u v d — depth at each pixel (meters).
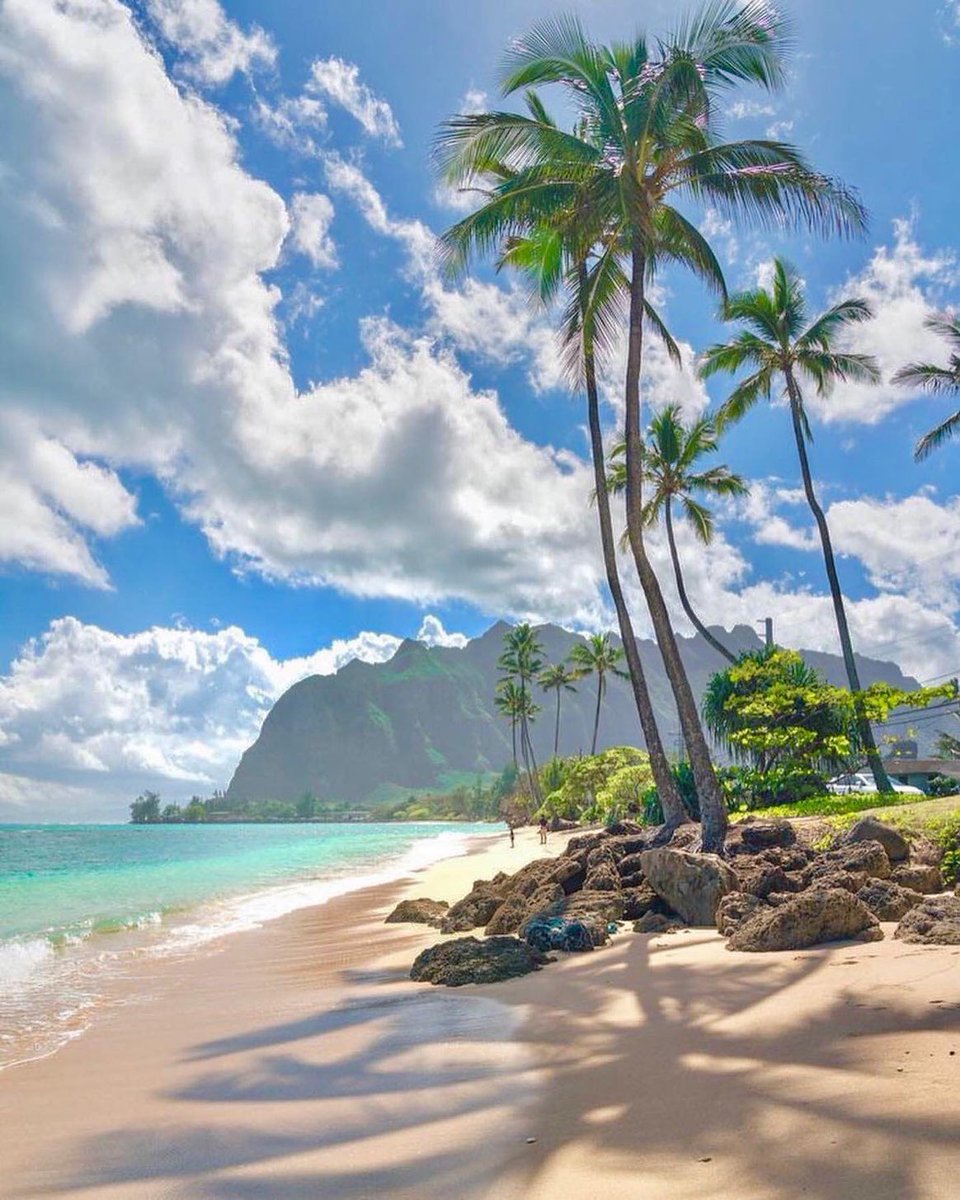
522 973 10.83
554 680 114.88
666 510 39.03
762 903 11.98
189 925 21.00
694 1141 4.27
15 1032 9.77
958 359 34.50
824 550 30.70
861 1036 5.82
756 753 28.92
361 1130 5.16
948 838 14.38
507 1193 3.93
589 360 22.45
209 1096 6.34
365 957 14.42
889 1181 3.51
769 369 33.69
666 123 18.92
